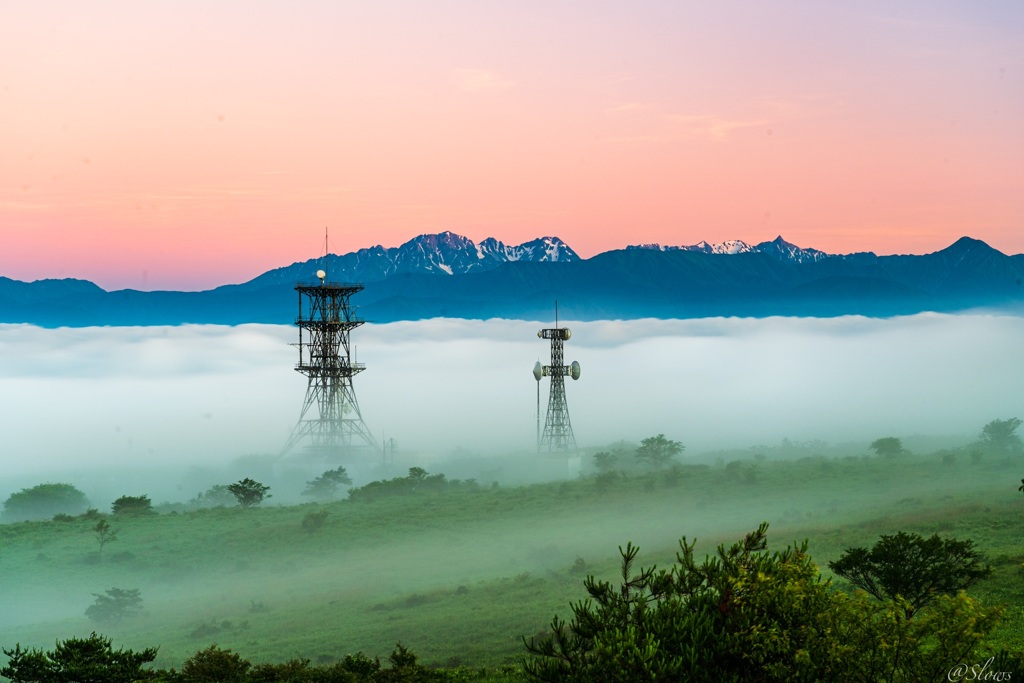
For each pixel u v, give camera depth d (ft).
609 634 101.40
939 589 192.85
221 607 374.43
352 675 176.76
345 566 441.68
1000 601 199.82
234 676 182.50
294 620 334.65
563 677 102.89
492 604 317.83
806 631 98.94
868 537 357.41
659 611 105.40
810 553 331.36
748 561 107.14
